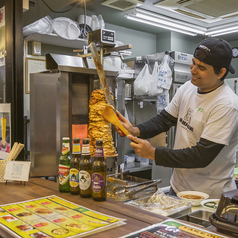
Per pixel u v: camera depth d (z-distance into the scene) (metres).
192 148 1.56
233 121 1.58
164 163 1.54
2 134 2.06
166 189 3.80
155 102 4.32
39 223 0.98
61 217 1.04
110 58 3.92
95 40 1.85
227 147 1.74
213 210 1.25
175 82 4.16
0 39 2.09
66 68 1.75
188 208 1.22
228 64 1.61
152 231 0.91
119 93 2.62
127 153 4.71
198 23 4.45
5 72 2.03
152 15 4.03
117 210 1.13
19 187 1.52
